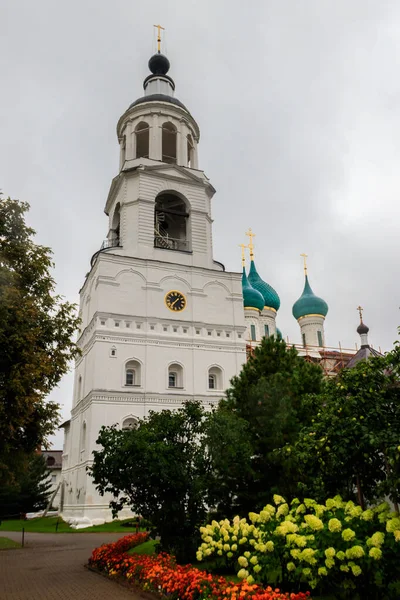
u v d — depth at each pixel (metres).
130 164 48.50
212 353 45.00
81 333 47.44
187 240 48.94
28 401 19.62
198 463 18.44
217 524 15.49
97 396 39.84
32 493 64.38
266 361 22.44
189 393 42.81
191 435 19.62
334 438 12.47
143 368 42.06
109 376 40.75
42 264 23.16
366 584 10.46
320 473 14.37
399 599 10.09
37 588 15.47
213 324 45.91
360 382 12.69
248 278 68.19
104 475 18.31
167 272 45.72
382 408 12.14
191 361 43.97
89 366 42.59
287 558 11.65
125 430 19.45
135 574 15.04
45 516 55.09
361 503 13.23
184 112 52.34
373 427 11.79
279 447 18.45
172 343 43.75
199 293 46.38
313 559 10.67
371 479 13.43
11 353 19.75
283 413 18.81
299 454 13.54
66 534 34.22
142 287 44.31
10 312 20.06
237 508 18.66
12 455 22.78
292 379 20.69
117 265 44.00
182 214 49.16
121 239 46.25
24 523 49.69
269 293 66.81
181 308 45.31
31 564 21.06
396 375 12.34
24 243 23.25
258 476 18.42
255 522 14.54
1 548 27.03
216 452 18.17
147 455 17.34
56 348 22.67
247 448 18.31
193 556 17.56
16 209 22.94
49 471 72.88
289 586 12.00
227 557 14.62
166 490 17.95
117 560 16.80
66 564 20.61
